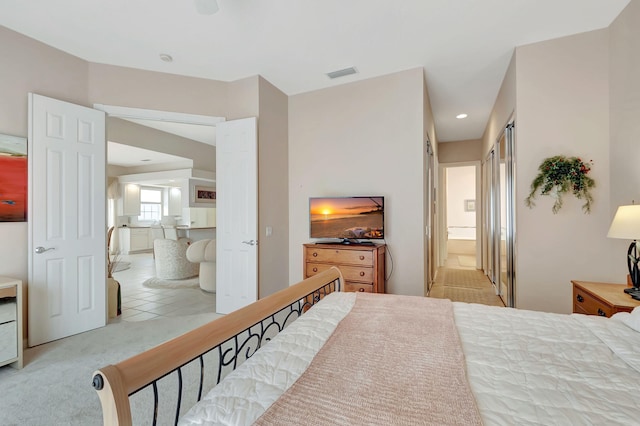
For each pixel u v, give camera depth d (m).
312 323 1.48
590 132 2.62
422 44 2.88
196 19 2.50
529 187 2.80
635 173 2.27
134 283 5.12
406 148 3.36
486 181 5.52
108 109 3.19
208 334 1.07
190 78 3.52
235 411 0.83
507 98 3.35
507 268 3.46
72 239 2.89
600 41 2.60
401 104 3.39
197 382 2.04
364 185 3.56
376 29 2.64
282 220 3.88
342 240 3.69
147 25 2.57
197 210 7.88
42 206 2.71
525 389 0.94
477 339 1.31
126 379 0.76
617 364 1.08
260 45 2.89
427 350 1.19
